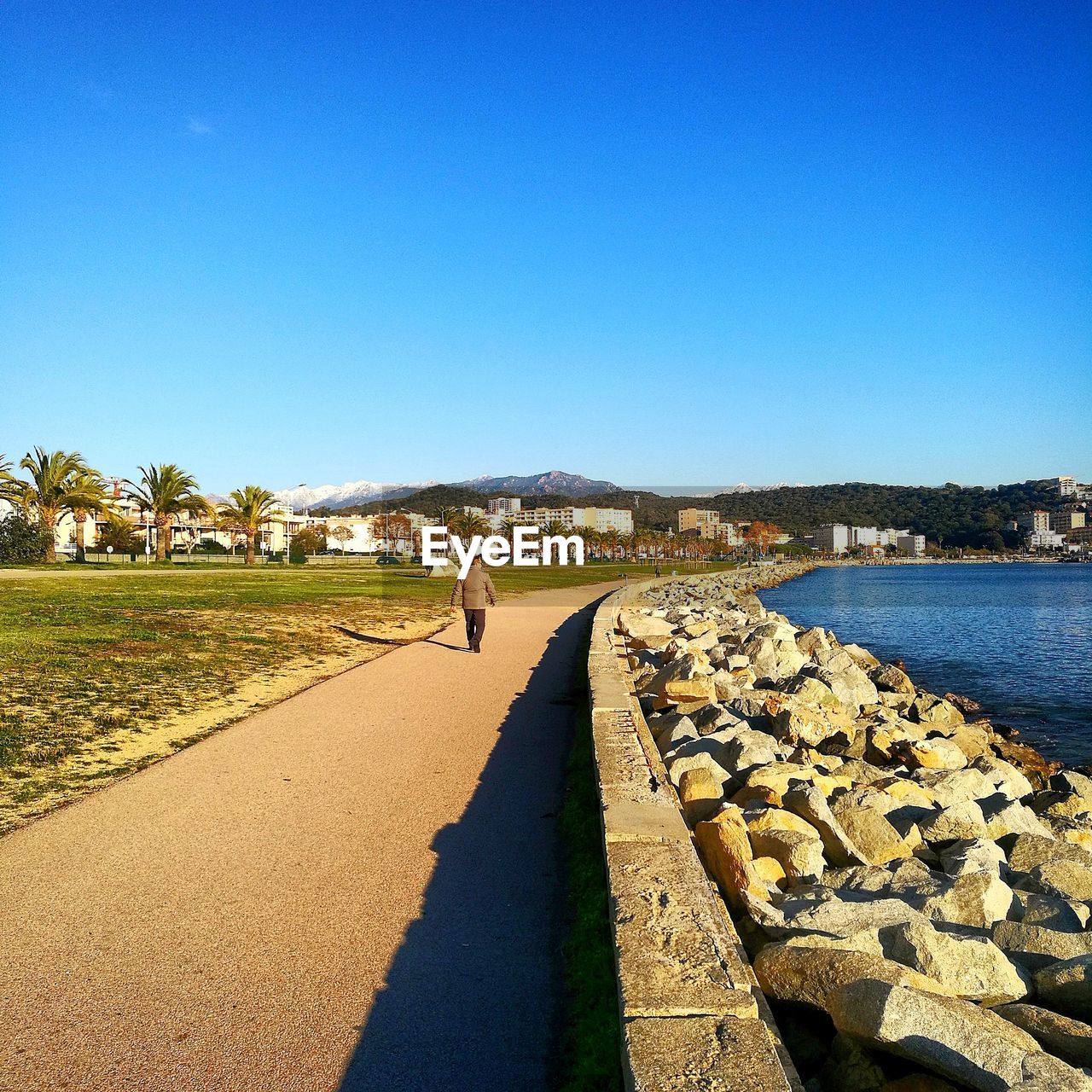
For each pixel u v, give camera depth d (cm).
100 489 7219
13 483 6656
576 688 1243
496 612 2698
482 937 478
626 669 1384
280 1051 370
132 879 549
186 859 584
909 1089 345
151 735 925
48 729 909
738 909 512
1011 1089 310
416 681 1315
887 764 1098
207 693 1167
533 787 762
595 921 478
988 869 615
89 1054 364
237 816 672
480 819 675
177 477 7662
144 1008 400
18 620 1875
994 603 6881
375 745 908
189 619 2038
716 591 4891
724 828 550
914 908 520
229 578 4628
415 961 449
